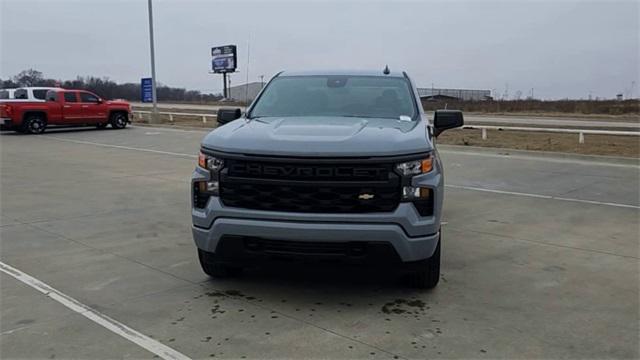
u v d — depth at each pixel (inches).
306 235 161.9
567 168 518.3
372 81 231.5
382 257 164.6
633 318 168.1
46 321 164.2
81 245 249.0
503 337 154.0
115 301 180.4
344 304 177.5
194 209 180.7
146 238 262.1
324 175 162.4
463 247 247.9
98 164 542.6
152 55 1194.0
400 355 143.0
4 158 590.9
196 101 3472.0
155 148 698.2
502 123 1228.5
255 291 189.2
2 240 257.0
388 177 163.5
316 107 214.7
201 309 173.3
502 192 392.2
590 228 285.4
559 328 160.2
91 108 999.0
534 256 234.2
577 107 2247.8
